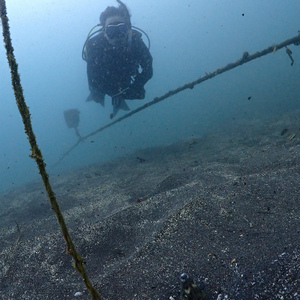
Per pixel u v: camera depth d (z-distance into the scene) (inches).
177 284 67.0
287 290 58.0
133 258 80.6
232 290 62.0
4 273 87.4
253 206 95.3
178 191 128.7
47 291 75.9
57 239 100.7
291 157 160.2
